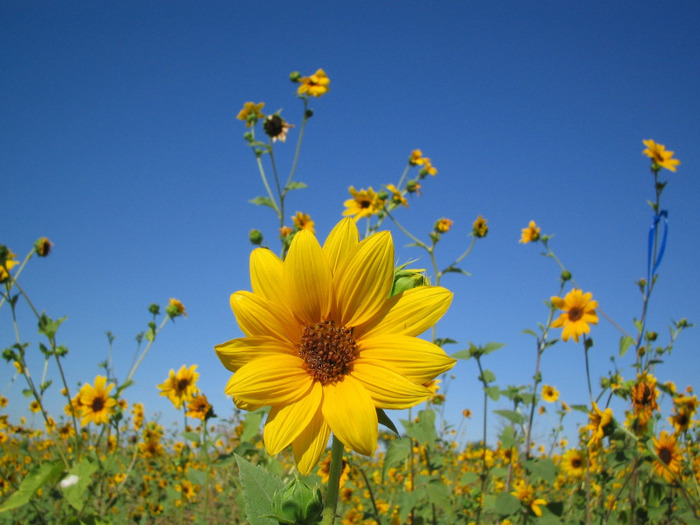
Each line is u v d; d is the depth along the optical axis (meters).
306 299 0.28
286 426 0.25
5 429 1.32
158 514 1.12
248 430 0.63
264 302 0.27
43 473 0.59
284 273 0.28
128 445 1.34
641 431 0.65
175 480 1.28
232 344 0.26
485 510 0.74
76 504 0.59
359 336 0.28
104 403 0.81
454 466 1.35
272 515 0.25
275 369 0.26
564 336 0.76
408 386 0.25
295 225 0.92
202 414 0.77
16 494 0.57
